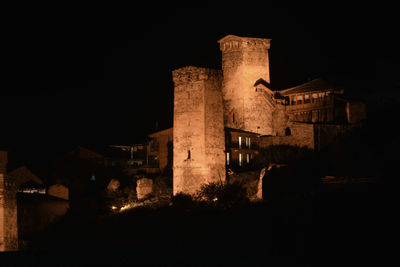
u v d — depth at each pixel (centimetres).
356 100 6412
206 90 5775
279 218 3122
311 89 7044
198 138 5712
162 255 2152
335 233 2464
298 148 6006
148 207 5338
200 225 3719
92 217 5638
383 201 2895
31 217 5178
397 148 4522
